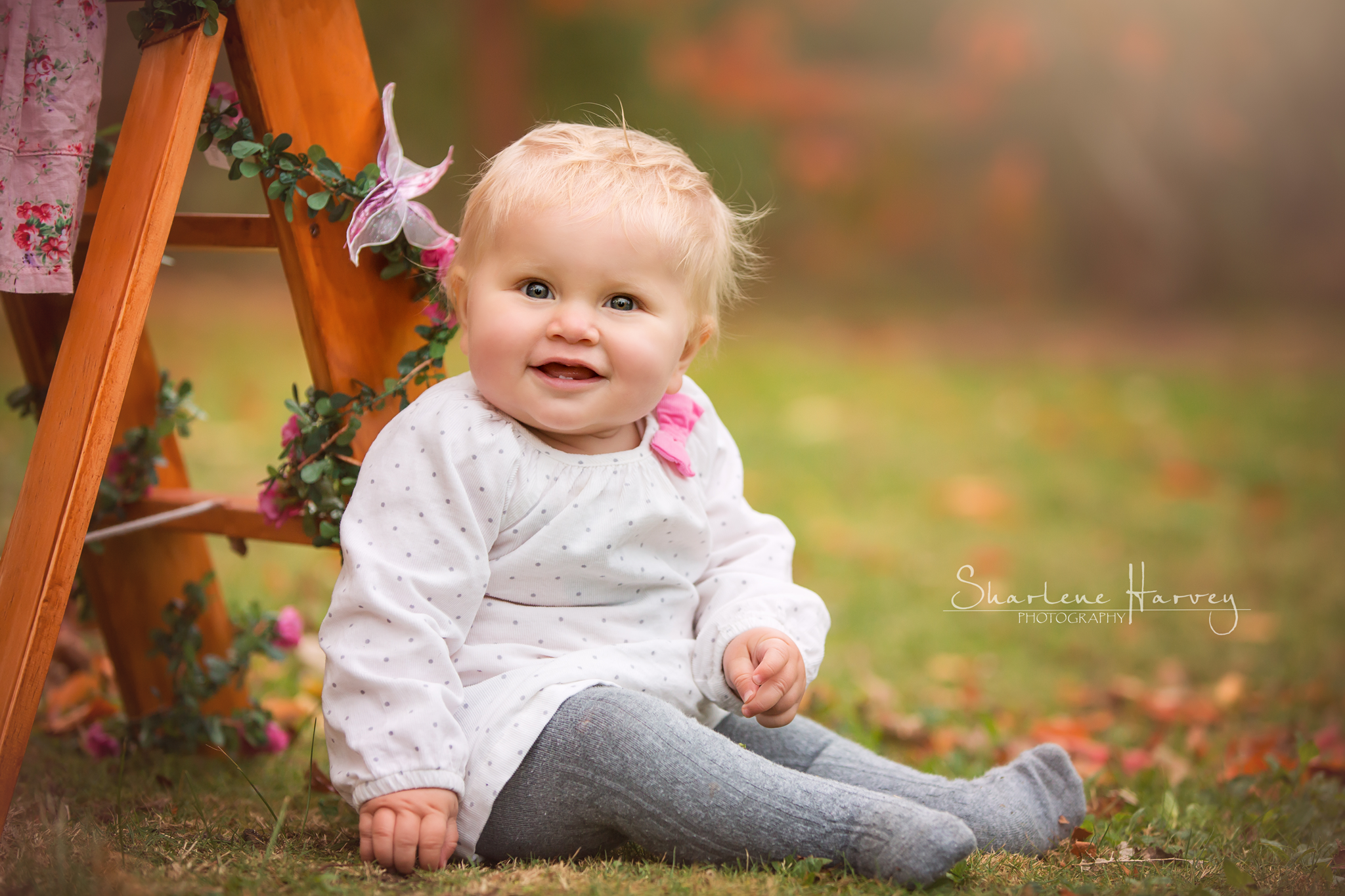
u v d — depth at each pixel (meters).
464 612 1.64
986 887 1.54
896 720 2.91
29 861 1.50
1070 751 2.79
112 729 2.30
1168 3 13.88
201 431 5.75
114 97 9.71
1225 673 3.61
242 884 1.44
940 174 14.34
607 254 1.65
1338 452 7.13
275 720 2.60
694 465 1.90
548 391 1.66
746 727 1.89
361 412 1.84
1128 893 1.55
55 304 2.15
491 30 12.55
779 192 13.91
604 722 1.56
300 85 1.81
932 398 8.35
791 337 10.95
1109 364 10.15
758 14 13.80
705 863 1.55
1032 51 13.97
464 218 1.79
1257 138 14.38
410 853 1.48
